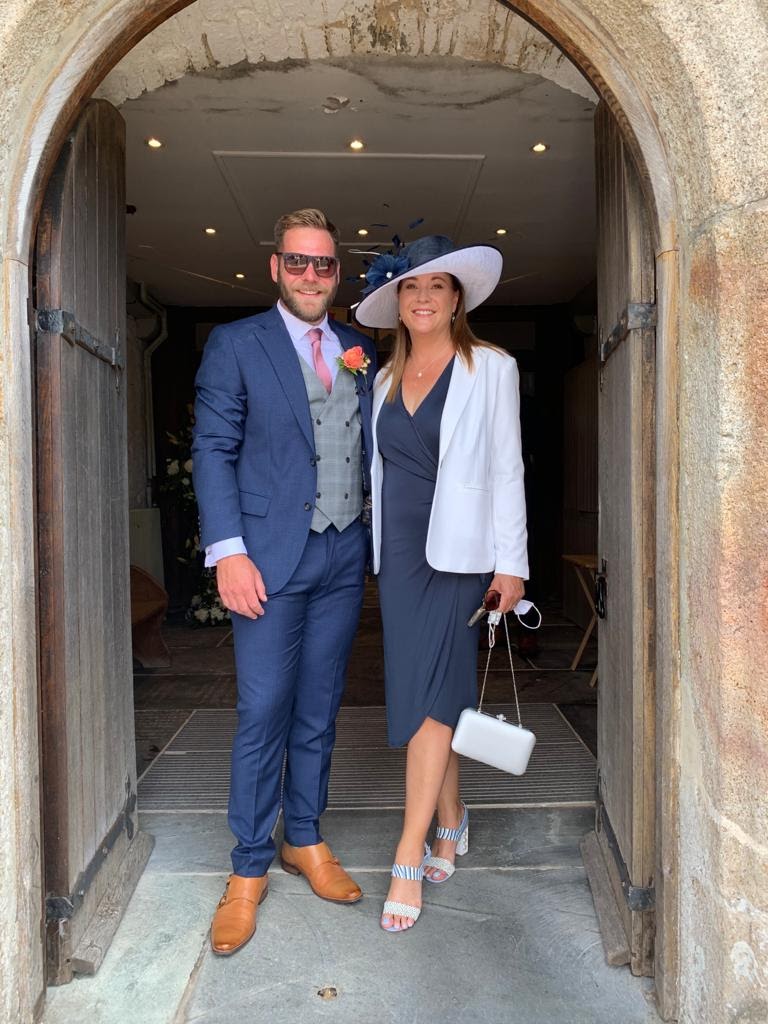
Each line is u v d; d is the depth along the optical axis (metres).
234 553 2.11
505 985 1.93
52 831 1.90
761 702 1.48
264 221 5.17
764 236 1.43
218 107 3.61
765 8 1.40
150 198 4.74
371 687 4.68
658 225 1.75
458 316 2.27
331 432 2.23
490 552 2.24
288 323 2.25
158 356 7.62
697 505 1.63
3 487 1.62
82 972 1.97
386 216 5.11
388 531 2.28
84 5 1.54
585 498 6.76
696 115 1.49
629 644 2.00
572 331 7.41
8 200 1.64
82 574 2.07
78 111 1.77
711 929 1.59
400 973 1.97
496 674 4.91
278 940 2.11
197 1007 1.85
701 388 1.60
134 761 2.62
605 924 2.10
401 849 2.23
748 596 1.50
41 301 1.85
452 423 2.18
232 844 2.67
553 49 2.60
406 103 3.59
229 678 4.96
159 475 7.61
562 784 3.15
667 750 1.79
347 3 2.48
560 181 4.52
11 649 1.66
